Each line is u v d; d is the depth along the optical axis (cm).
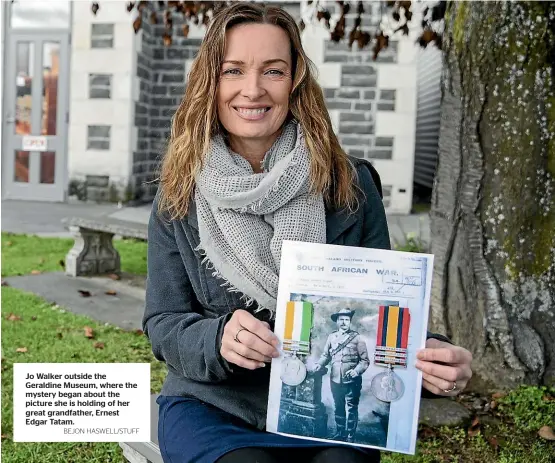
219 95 182
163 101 1154
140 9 494
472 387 331
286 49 183
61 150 1112
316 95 188
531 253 332
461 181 337
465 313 337
